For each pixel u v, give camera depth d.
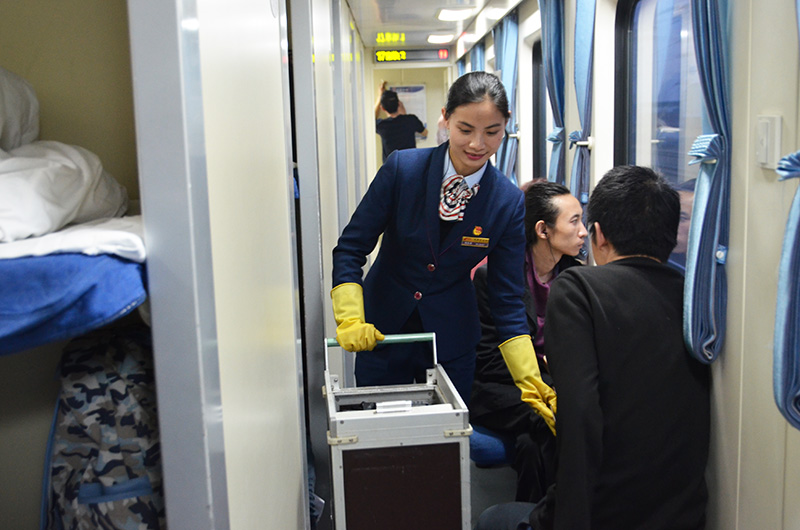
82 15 1.11
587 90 3.79
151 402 0.92
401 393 2.07
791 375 1.41
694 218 1.84
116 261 0.69
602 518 1.72
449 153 2.23
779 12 1.56
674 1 3.20
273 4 1.46
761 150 1.64
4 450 1.11
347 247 2.29
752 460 1.74
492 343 2.70
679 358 1.75
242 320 0.98
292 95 2.54
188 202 0.70
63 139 1.14
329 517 2.54
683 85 3.12
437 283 2.39
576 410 1.61
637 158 3.77
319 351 2.56
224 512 0.81
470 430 1.73
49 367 1.11
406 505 1.75
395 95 10.68
